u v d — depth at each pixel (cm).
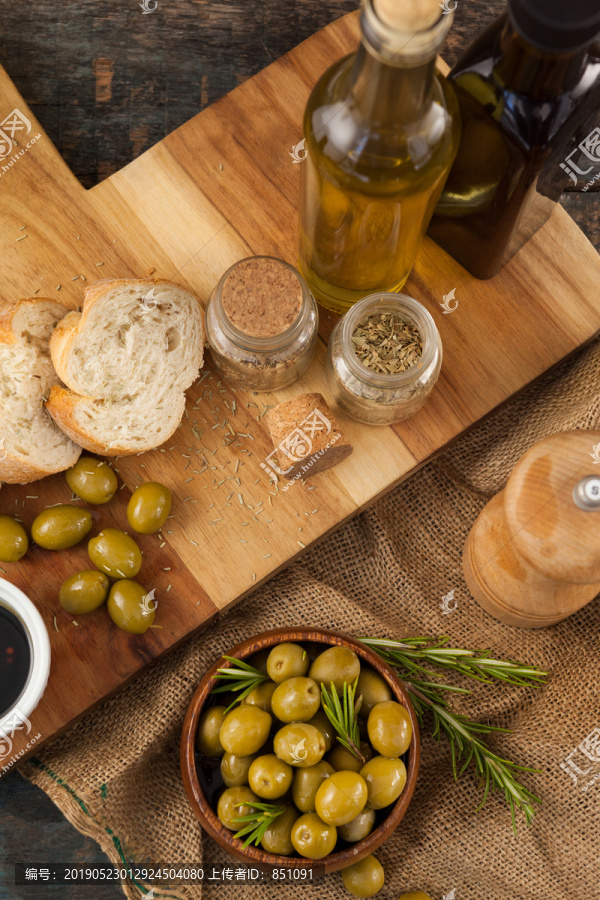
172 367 60
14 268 61
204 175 62
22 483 60
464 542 64
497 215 56
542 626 61
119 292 57
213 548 60
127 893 57
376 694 55
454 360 61
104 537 58
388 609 63
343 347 56
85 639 59
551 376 65
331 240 56
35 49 66
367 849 54
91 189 61
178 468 61
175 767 61
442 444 61
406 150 50
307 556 63
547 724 61
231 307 56
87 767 58
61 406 58
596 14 46
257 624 61
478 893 60
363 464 61
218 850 61
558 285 62
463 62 52
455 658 59
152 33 67
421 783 61
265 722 54
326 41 62
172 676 60
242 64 67
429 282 62
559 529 52
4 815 62
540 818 60
